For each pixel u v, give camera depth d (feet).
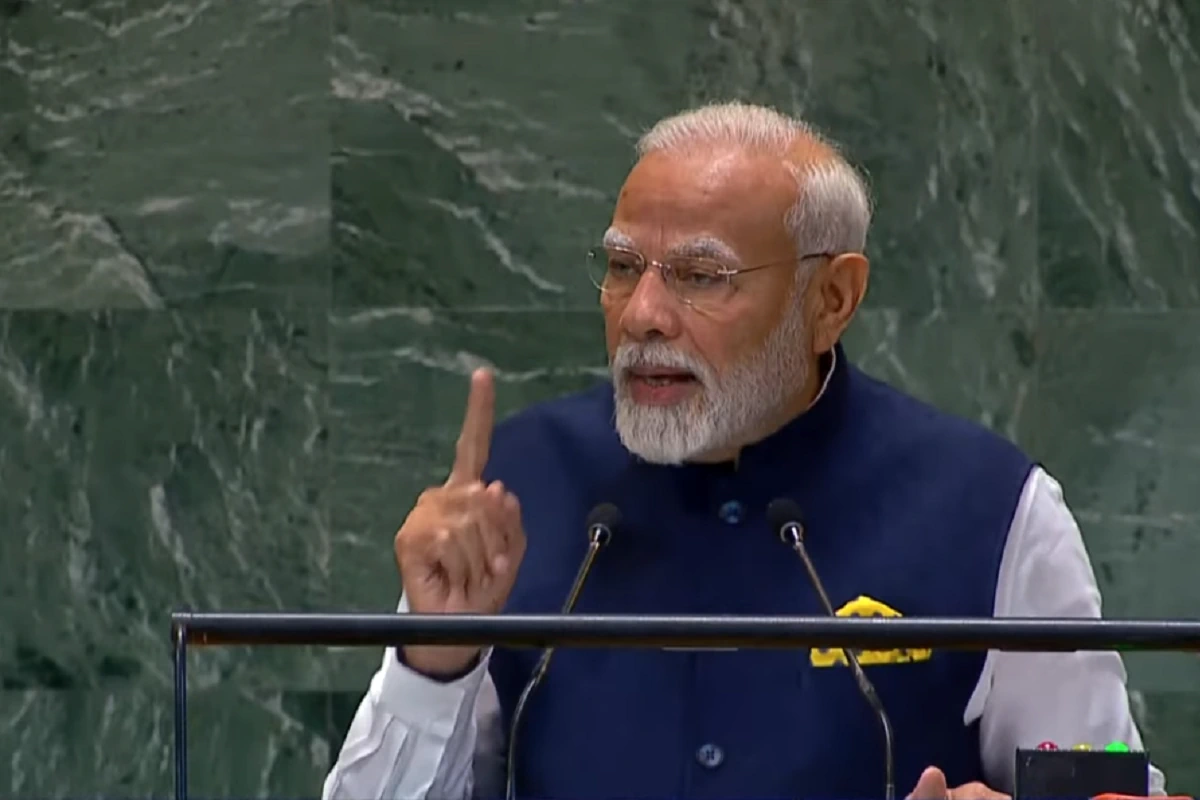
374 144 48.37
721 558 29.76
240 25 48.34
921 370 48.47
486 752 28.91
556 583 30.01
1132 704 48.70
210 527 48.47
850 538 29.94
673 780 28.35
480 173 48.24
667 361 28.53
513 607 29.86
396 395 48.47
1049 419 48.42
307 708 48.70
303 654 48.70
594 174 48.21
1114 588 48.47
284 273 48.47
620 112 48.19
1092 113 48.29
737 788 28.22
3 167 48.39
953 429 31.14
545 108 48.19
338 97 48.39
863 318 48.42
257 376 48.55
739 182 28.94
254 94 48.37
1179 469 48.39
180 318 48.52
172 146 48.39
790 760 28.27
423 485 48.47
